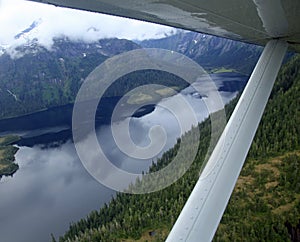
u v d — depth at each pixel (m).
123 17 3.42
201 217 3.28
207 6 3.26
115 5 2.88
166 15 3.46
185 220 3.27
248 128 4.30
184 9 3.29
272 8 3.68
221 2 3.26
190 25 4.17
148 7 3.06
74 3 2.70
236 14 3.71
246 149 4.04
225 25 4.29
